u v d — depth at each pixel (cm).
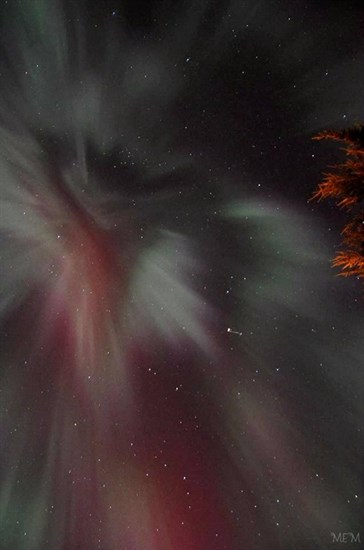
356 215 466
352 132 461
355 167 455
